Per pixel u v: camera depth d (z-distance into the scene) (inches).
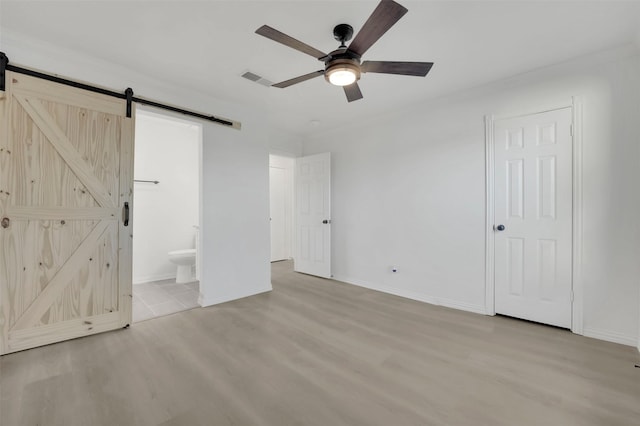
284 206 248.2
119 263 102.1
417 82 111.9
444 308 125.2
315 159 183.2
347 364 79.4
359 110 143.2
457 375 73.9
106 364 78.6
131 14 73.6
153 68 102.0
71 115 92.7
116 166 101.4
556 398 64.7
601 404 62.7
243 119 138.9
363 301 134.7
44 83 88.0
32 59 86.6
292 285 162.2
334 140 177.2
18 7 70.8
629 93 88.1
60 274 91.3
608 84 91.1
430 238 133.2
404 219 142.9
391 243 148.4
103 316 99.0
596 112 93.1
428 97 127.0
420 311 121.3
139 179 166.2
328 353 85.5
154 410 60.7
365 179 160.4
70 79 92.4
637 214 87.7
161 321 109.5
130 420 57.7
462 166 122.5
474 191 119.3
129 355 83.7
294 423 57.4
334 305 128.6
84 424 56.4
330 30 79.4
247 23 76.9
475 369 76.6
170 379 71.9
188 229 183.9
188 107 120.1
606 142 91.7
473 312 119.6
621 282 90.2
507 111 110.4
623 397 64.8
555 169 100.7
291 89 119.1
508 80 108.7
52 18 75.3
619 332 90.6
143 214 167.6
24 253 85.7
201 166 125.3
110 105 100.0
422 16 72.9
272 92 122.1
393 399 64.7
